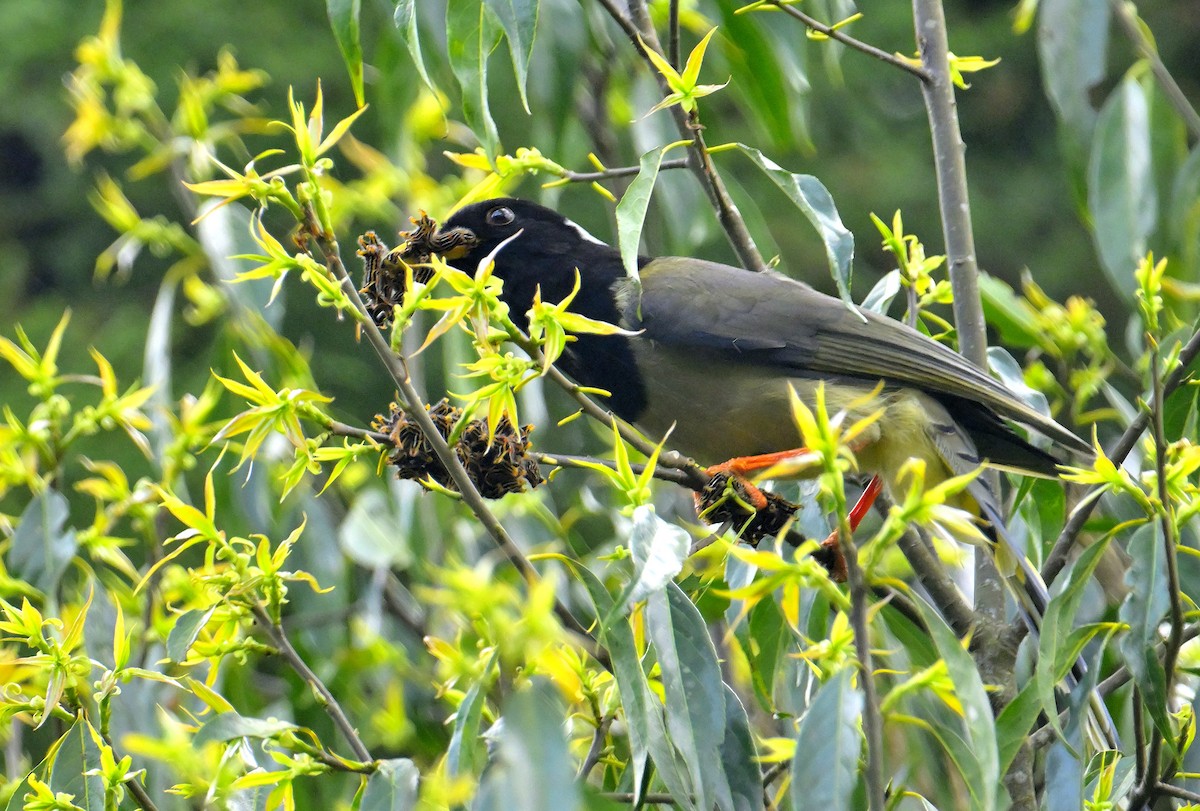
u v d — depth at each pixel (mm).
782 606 7395
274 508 11305
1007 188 29391
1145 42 11586
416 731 10961
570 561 7211
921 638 9359
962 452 10109
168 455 10758
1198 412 9508
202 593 7770
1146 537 7266
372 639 10562
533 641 6055
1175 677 8203
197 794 7602
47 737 13578
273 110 25703
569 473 13586
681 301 10633
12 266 27812
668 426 10898
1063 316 10969
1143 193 11164
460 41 8453
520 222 11156
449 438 6898
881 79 28500
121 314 25891
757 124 12070
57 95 28125
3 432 9688
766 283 10820
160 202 27859
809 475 9164
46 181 28953
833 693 6266
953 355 10133
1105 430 13773
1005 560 8719
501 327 7301
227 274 11328
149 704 9195
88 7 27844
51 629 8180
